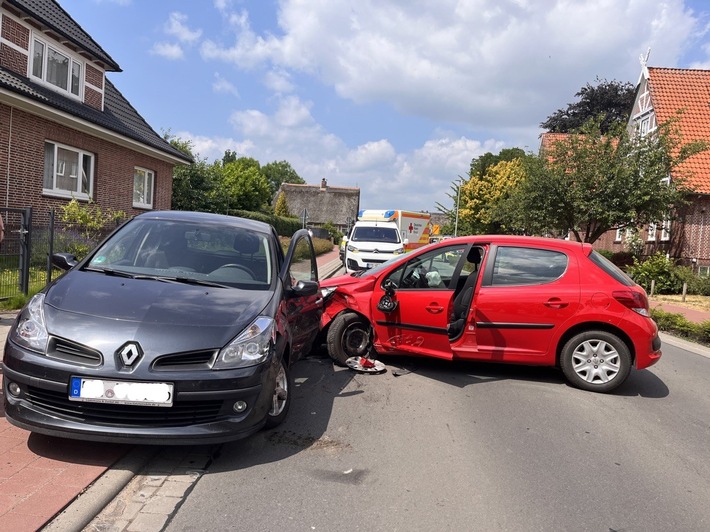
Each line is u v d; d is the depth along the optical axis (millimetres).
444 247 6812
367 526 3193
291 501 3436
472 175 54062
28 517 2938
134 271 4754
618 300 6164
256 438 4406
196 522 3143
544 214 21953
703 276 20109
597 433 4926
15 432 4062
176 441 3588
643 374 7398
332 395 5633
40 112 14562
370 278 6883
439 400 5645
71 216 13594
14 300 8586
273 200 83500
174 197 27781
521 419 5195
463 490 3703
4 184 13828
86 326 3732
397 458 4172
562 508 3527
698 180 22641
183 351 3678
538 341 6309
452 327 6559
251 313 4180
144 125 21938
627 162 20719
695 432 5117
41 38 15570
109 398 3523
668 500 3713
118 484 3436
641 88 29609
